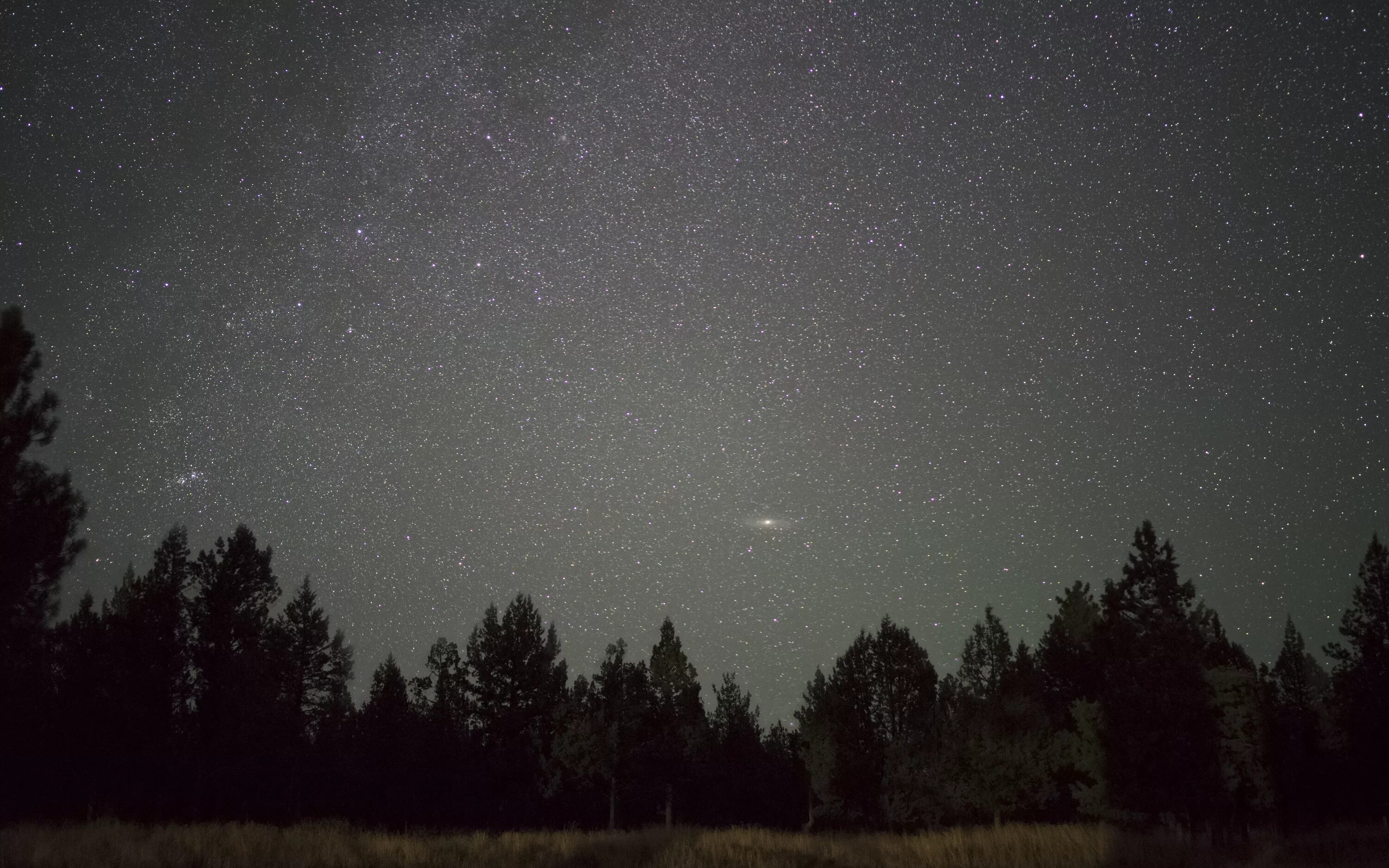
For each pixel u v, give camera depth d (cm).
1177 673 2292
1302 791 3222
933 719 3059
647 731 3641
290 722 3322
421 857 1934
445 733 3938
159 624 3091
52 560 2144
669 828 2733
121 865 1527
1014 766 2752
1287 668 4288
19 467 2148
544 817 3731
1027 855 2045
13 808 2645
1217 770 2234
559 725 3541
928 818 2888
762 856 2047
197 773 3003
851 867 1956
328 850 1903
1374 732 3209
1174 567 2430
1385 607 3350
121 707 2869
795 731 4012
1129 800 2316
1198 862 1944
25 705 2506
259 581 3322
